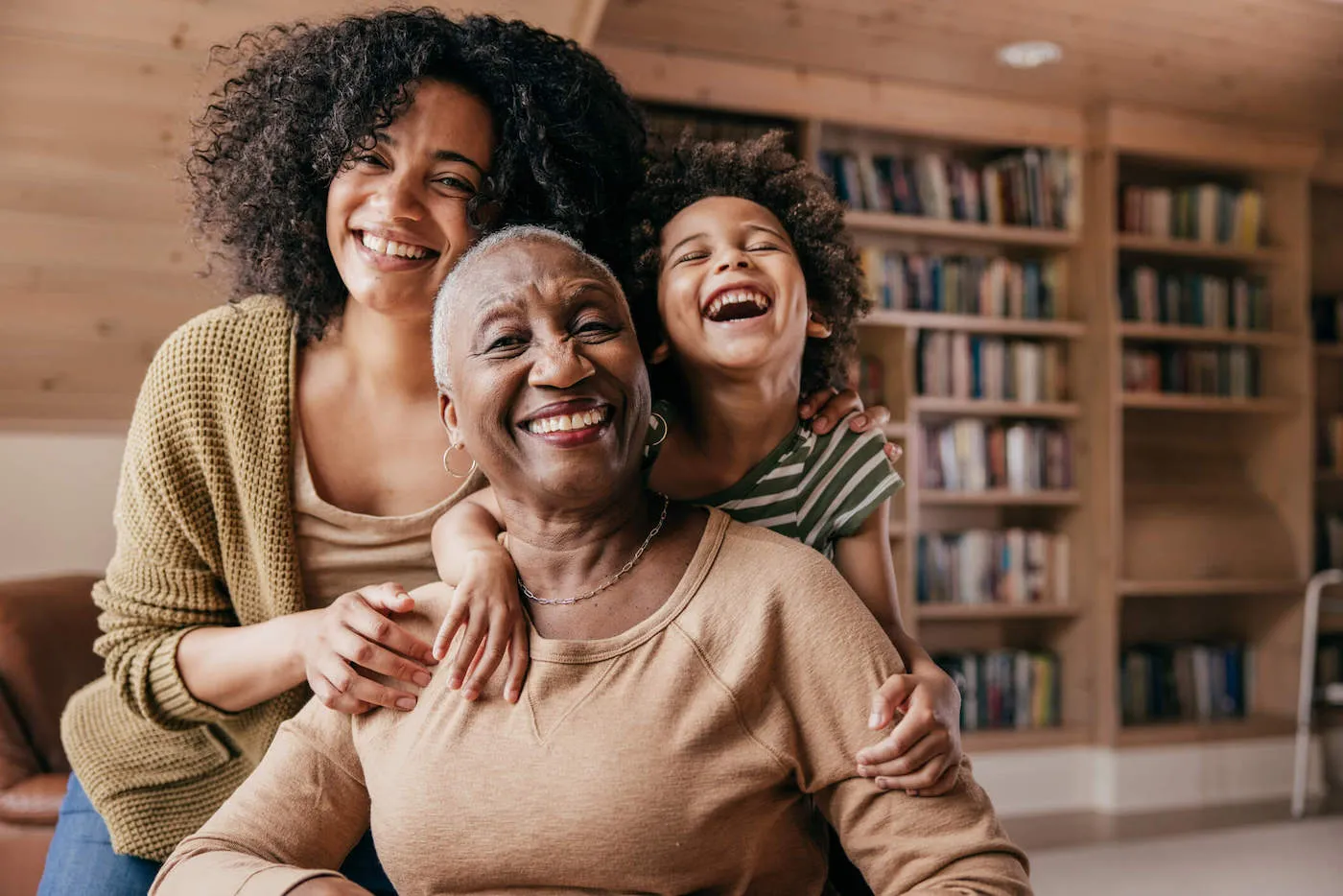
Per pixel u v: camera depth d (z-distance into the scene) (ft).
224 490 4.49
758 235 4.15
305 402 4.51
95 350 11.20
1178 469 16.76
